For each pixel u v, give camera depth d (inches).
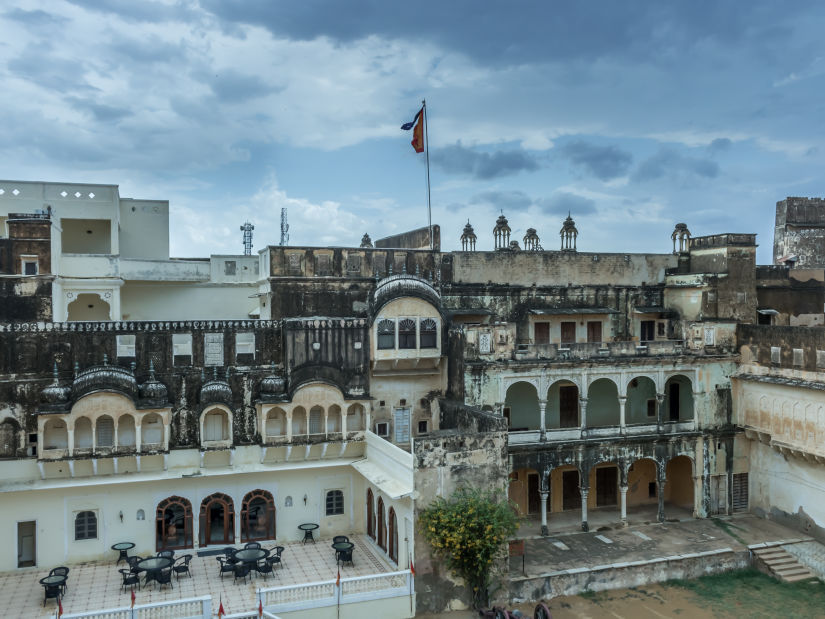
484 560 1173.1
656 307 1878.7
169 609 1061.8
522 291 1774.1
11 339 1299.2
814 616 1217.4
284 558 1354.6
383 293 1492.4
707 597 1295.5
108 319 1811.0
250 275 1961.1
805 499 1504.7
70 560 1321.4
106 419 1334.9
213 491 1405.0
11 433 1301.7
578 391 1622.8
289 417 1400.1
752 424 1617.9
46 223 1443.2
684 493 1729.8
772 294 1865.2
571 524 1587.1
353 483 1488.7
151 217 2000.5
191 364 1396.4
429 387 1561.3
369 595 1149.7
